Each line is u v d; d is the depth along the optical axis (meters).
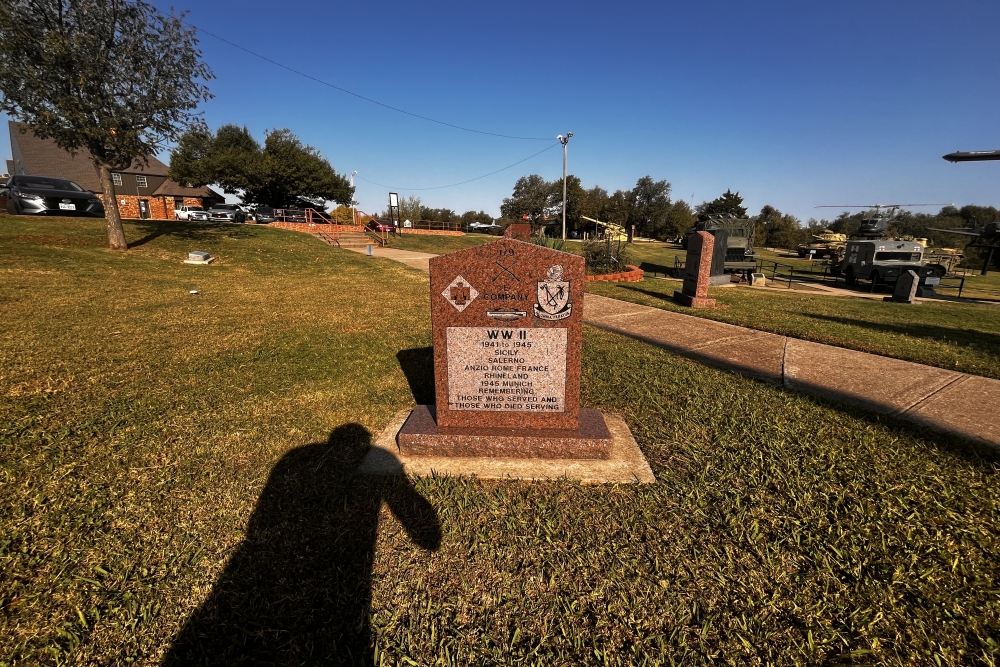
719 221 19.81
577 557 2.35
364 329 6.87
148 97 12.54
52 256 10.67
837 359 5.79
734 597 2.12
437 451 3.31
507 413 3.41
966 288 19.11
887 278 16.59
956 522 2.61
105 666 1.78
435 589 2.16
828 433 3.67
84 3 11.17
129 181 44.31
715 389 4.61
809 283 19.47
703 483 2.98
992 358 5.94
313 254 16.06
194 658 1.82
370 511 2.69
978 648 1.87
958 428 3.79
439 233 39.25
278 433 3.55
